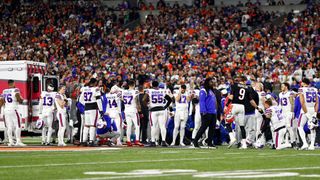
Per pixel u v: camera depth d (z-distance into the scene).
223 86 45.69
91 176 20.39
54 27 87.44
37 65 50.97
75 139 43.94
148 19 87.44
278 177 19.83
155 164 24.83
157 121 40.94
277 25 83.00
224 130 42.72
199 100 37.94
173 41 80.75
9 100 40.84
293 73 62.81
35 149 35.81
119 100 41.47
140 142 41.44
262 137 39.53
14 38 84.94
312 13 80.69
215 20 84.56
